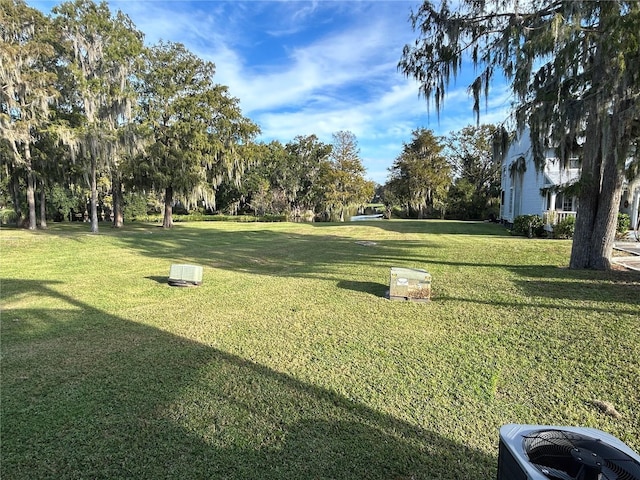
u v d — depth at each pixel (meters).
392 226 22.17
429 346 4.01
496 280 7.04
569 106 6.53
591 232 7.73
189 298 6.18
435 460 2.26
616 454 1.45
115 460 2.26
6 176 19.95
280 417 2.71
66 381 3.26
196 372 3.43
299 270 8.70
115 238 15.45
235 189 36.44
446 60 7.62
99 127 16.80
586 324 4.57
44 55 15.30
